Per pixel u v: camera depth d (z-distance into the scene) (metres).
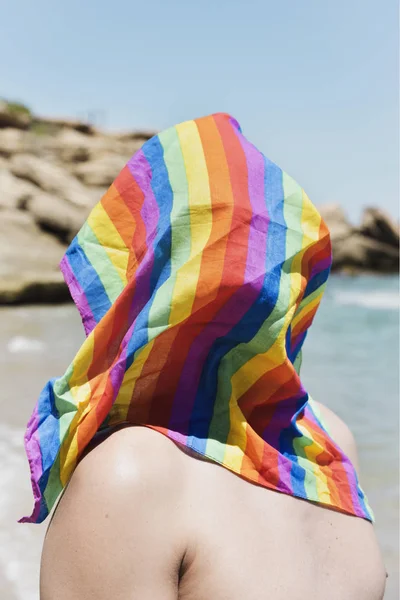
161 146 1.11
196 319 0.98
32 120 38.88
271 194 1.10
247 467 1.01
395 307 17.72
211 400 1.04
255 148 1.15
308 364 8.12
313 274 1.14
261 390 1.08
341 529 1.09
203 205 1.01
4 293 14.07
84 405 0.92
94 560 0.85
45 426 0.94
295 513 1.03
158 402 1.01
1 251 16.92
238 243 1.00
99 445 0.93
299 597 0.95
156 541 0.87
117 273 1.07
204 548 0.90
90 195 23.61
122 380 0.94
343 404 5.89
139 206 1.09
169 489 0.91
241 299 0.98
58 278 14.96
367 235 41.53
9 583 2.60
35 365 7.30
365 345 9.92
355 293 24.33
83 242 1.09
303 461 1.11
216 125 1.14
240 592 0.90
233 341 1.03
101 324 0.95
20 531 3.04
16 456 4.04
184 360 1.00
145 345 0.94
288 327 1.09
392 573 2.83
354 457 1.38
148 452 0.92
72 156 34.25
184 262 0.98
